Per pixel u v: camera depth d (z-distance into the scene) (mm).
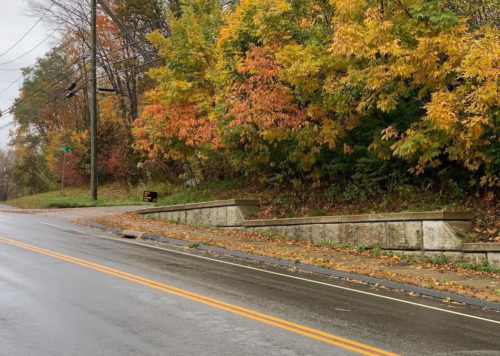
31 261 10609
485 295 8820
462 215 12367
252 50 15164
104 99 42500
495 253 10992
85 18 38344
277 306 7535
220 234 16828
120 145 38000
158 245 14438
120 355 5152
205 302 7539
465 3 13109
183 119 19828
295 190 18297
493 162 12539
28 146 55219
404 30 12336
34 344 5465
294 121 14805
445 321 7211
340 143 15914
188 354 5223
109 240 14930
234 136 17688
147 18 34969
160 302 7445
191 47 20438
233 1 23281
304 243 15156
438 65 12016
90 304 7195
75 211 25562
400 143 12422
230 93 16594
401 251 12953
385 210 14469
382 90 13055
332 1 13305
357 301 8297
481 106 10508
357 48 12195
